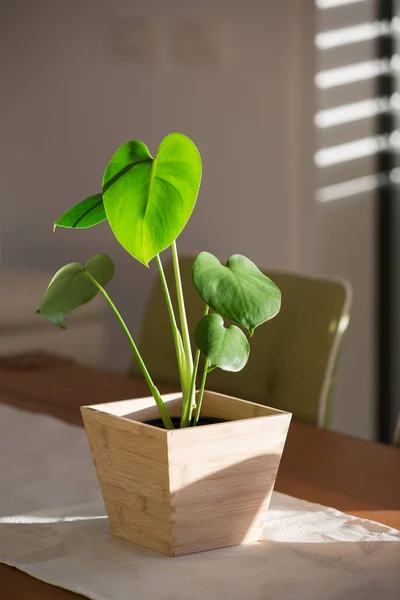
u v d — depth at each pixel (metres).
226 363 1.50
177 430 1.54
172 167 1.43
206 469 1.57
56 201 5.17
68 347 5.12
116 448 1.60
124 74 4.92
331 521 1.72
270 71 4.63
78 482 1.89
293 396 2.53
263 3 4.61
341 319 2.49
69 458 2.01
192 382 1.60
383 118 4.80
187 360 1.61
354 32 4.70
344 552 1.61
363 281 4.88
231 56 4.71
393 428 5.00
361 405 4.97
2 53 5.24
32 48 5.14
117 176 1.45
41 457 2.01
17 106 5.25
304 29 4.57
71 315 5.11
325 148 4.70
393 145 4.81
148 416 1.68
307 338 2.52
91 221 1.68
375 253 4.89
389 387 4.98
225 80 4.74
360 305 4.89
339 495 1.85
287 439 2.15
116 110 4.95
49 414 2.30
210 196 4.89
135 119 4.93
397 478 1.94
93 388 2.51
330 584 1.51
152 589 1.49
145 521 1.60
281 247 4.70
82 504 1.79
